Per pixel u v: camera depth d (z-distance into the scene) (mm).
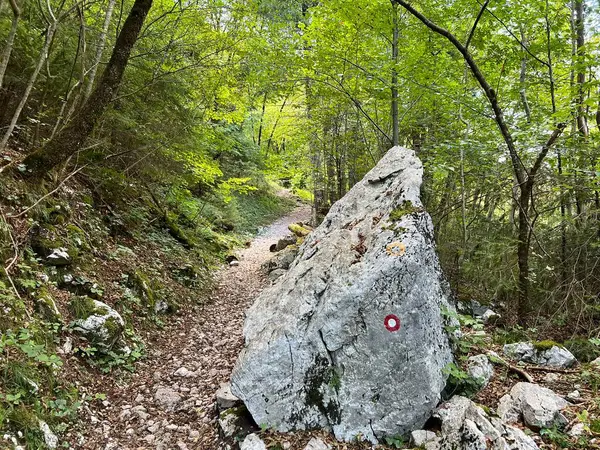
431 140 8477
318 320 3209
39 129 6551
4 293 3764
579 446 2711
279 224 22375
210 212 15648
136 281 6254
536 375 3891
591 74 5652
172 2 7887
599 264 5438
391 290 3104
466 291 6719
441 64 7004
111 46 6945
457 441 2639
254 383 3227
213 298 8266
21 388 3086
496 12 6000
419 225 3480
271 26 7871
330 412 3111
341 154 11430
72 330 4309
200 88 9430
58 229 5562
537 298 5895
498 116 4816
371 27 7078
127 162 8523
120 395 4141
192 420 3844
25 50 5438
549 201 6246
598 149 4984
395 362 3043
